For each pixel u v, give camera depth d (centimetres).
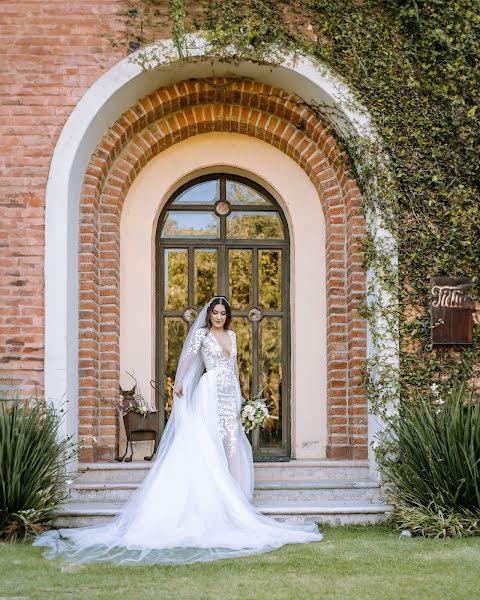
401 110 645
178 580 405
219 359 580
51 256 612
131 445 652
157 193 711
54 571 422
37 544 486
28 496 508
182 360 579
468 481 515
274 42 640
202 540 486
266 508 554
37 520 514
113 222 684
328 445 687
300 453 691
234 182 739
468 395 609
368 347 647
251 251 734
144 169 712
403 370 627
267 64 644
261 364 722
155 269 721
